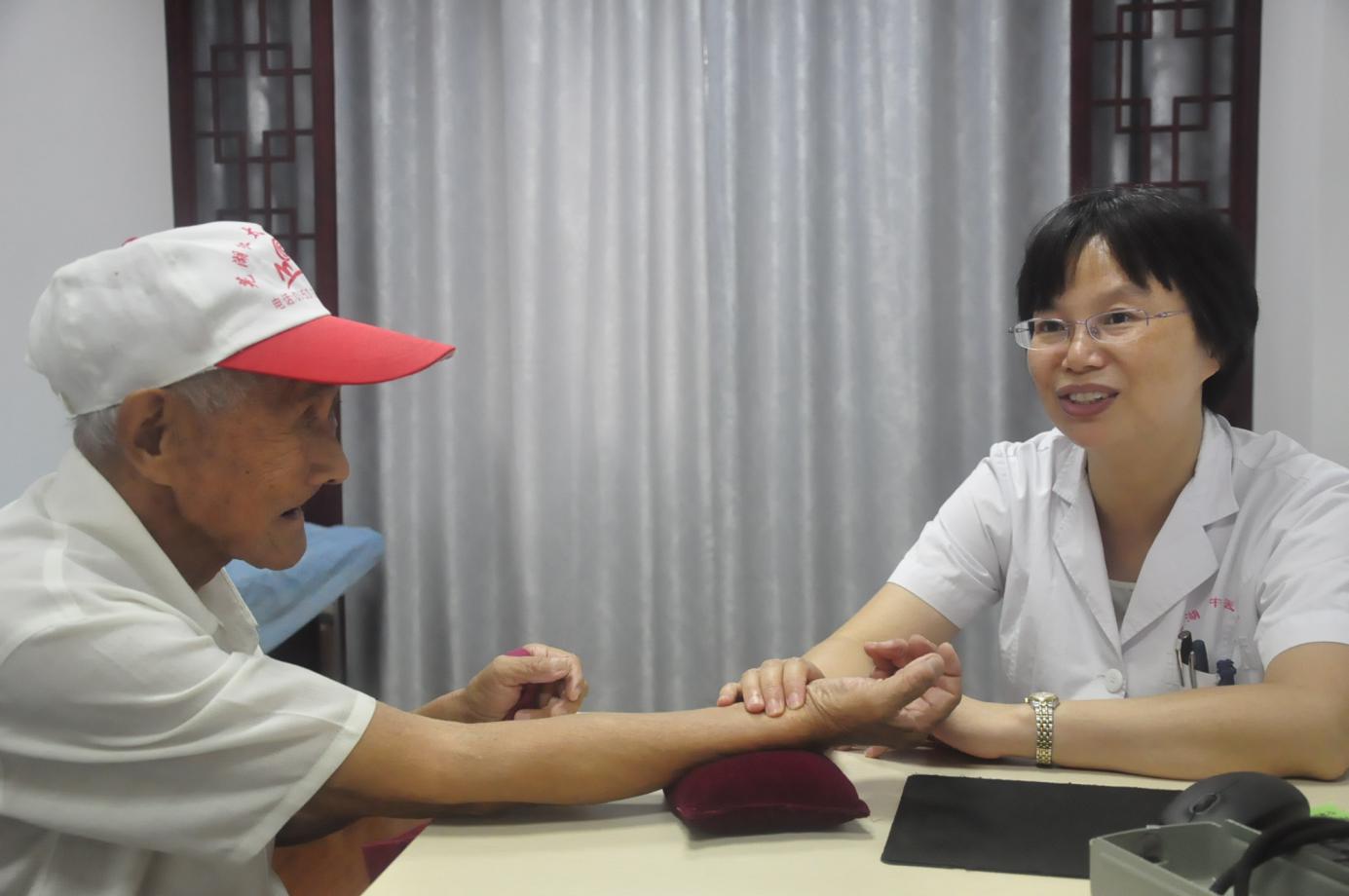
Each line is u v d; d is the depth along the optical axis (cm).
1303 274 282
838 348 314
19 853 86
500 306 320
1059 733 109
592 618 321
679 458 318
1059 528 142
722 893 80
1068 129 296
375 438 322
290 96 302
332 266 302
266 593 213
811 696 102
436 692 327
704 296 312
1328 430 281
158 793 84
